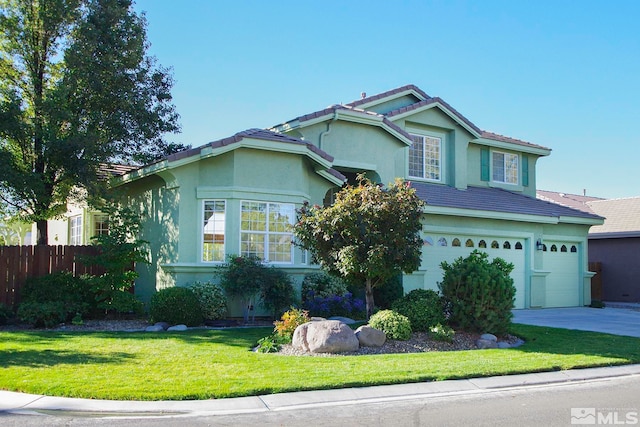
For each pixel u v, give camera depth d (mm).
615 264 28891
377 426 6887
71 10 17562
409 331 12414
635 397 8406
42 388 7992
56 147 16234
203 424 6914
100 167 19562
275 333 12648
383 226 13000
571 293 24125
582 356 11094
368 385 8758
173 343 11633
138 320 15711
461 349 12164
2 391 8039
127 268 17734
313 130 19297
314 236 13258
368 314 13672
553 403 8023
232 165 15945
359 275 13430
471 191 23672
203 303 14820
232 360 10016
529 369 9867
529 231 22641
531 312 20703
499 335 13320
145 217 17844
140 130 19609
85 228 21719
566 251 24156
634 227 28250
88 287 15820
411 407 7797
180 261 15719
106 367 9266
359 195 13141
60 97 16625
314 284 16812
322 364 9906
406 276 18906
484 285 13102
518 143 26219
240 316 15875
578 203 30172
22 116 16766
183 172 15914
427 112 23250
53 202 18531
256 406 7684
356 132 20156
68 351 10594
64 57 17719
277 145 16266
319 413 7453
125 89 18828
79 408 7379
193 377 8742
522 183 26812
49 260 16703
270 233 16391
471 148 25234
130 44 18781
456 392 8641
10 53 17812
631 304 26516
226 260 15688
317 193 18203
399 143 21109
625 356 11164
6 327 14289
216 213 16062
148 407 7480
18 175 16047
